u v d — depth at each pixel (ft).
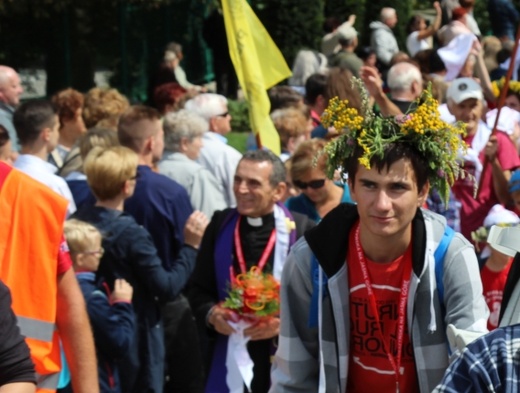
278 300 19.33
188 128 26.37
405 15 72.59
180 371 24.45
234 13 25.30
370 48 59.52
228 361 19.51
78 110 30.71
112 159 21.63
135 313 22.02
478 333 12.11
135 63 70.13
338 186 23.30
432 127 12.96
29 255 14.07
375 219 12.89
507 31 60.18
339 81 28.91
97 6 67.77
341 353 13.57
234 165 28.17
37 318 14.05
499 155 26.00
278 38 68.33
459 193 25.68
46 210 14.21
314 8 68.03
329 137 24.56
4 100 30.76
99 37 68.28
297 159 22.45
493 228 11.35
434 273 13.28
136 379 22.24
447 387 9.61
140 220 23.39
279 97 32.58
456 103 26.40
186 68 74.74
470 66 42.60
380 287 13.38
